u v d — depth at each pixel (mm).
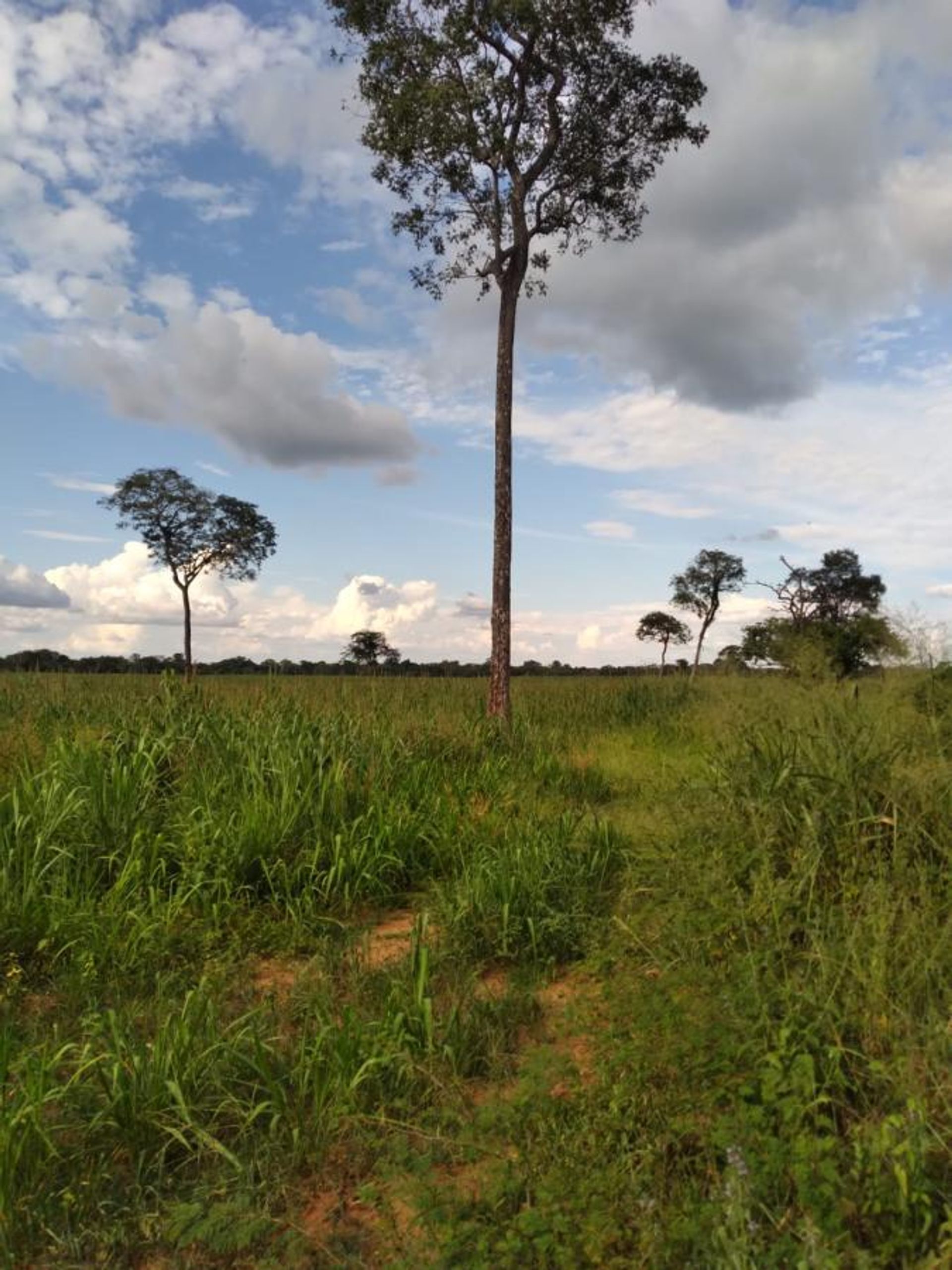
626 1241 2439
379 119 13953
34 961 4766
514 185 14141
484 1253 2455
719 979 3311
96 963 4703
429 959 4605
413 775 8062
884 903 3430
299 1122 3305
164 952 4914
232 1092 3475
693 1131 2746
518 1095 3115
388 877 6418
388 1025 3830
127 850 5996
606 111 14422
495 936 5172
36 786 6570
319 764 7398
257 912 5715
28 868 5473
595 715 15500
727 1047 2867
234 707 8812
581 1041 3895
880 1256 2209
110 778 6582
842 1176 2441
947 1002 3018
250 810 6457
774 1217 2350
